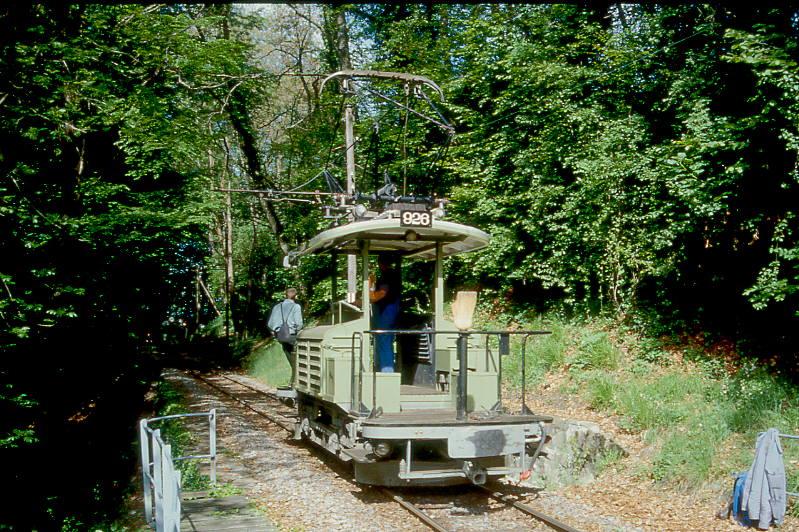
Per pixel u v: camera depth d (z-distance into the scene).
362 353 8.23
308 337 9.95
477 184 16.22
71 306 10.02
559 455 8.66
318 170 22.73
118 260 12.91
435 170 17.41
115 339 13.82
